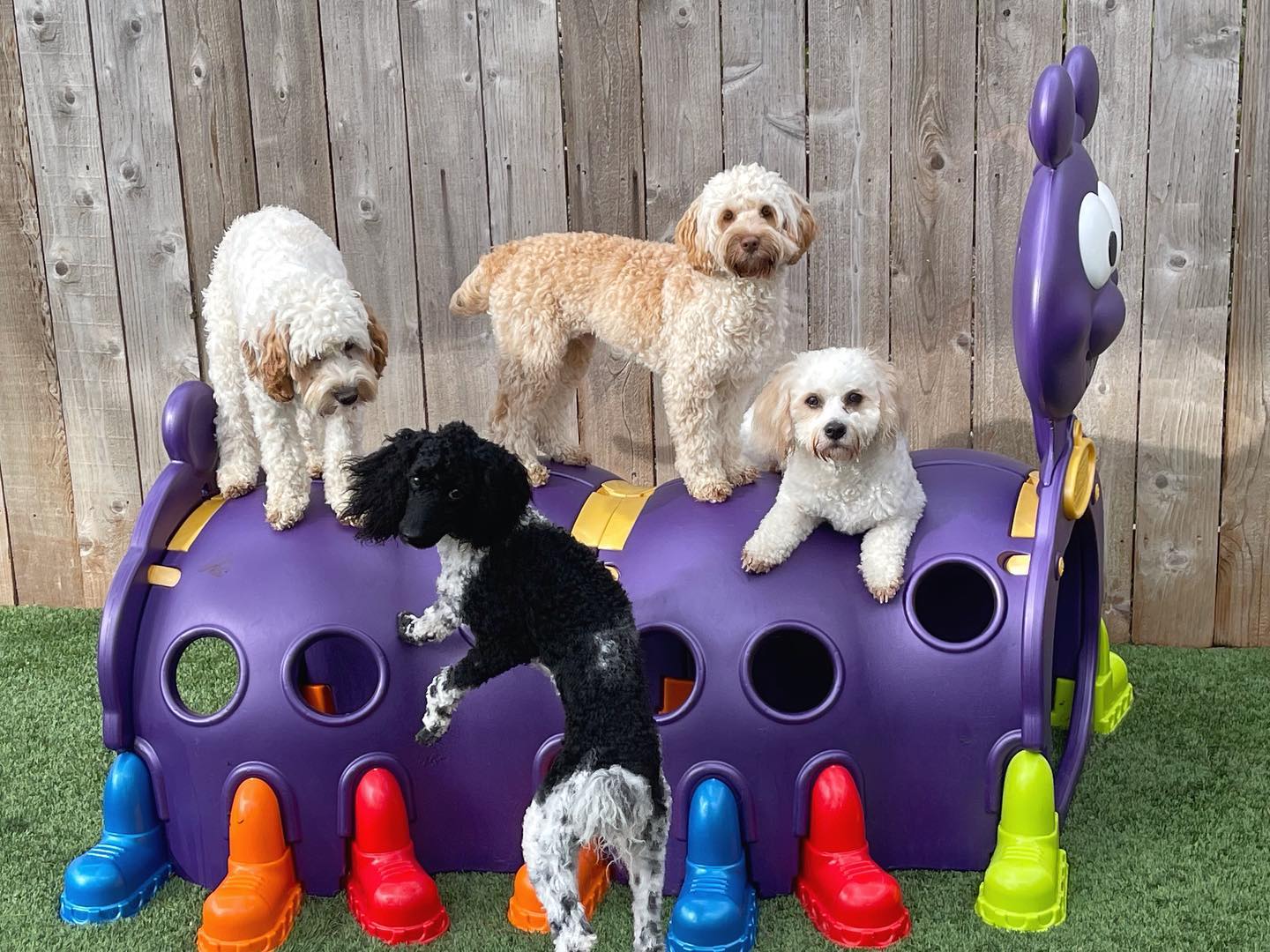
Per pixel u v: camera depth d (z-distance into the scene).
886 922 2.57
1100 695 3.40
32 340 4.26
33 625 4.33
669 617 2.73
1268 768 3.20
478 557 2.35
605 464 4.11
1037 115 2.57
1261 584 3.87
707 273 2.98
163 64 3.93
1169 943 2.54
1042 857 2.66
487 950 2.62
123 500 4.39
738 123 3.75
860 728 2.69
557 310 3.18
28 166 4.07
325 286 2.85
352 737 2.74
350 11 3.80
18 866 2.96
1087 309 2.62
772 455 3.16
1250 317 3.66
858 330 3.86
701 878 2.64
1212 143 3.56
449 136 3.87
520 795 2.80
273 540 2.92
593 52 3.75
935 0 3.58
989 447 3.89
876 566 2.73
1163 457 3.82
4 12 3.94
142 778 2.87
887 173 3.72
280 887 2.72
